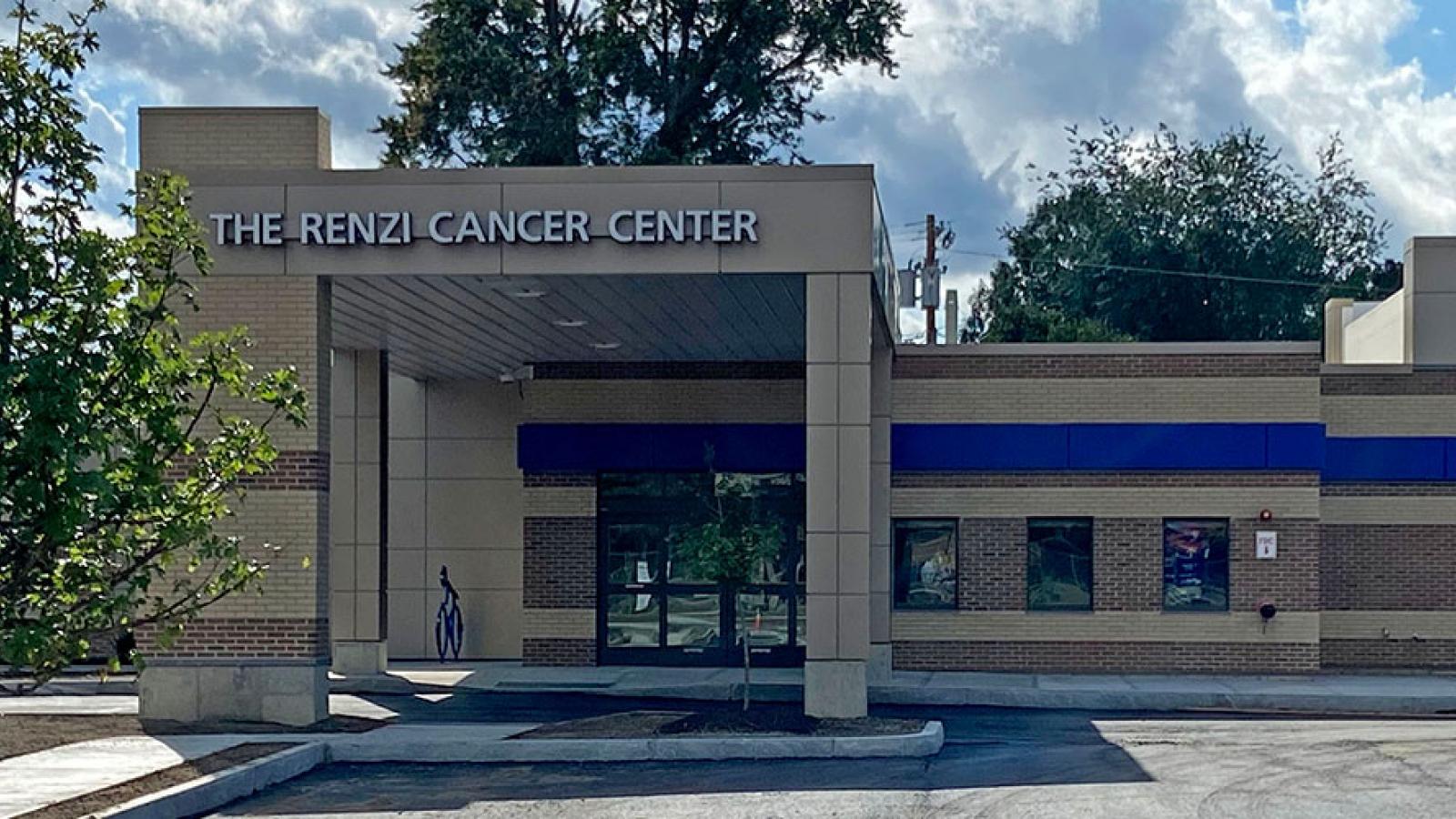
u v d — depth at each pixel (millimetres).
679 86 44969
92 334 10969
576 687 25500
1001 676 27047
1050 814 14234
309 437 19750
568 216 19828
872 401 26812
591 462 28344
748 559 19859
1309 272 59219
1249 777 16281
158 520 11531
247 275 19844
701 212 19859
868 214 19844
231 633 19672
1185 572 27656
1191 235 58250
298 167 20500
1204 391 27562
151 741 17938
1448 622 28500
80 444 10516
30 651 10781
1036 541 27922
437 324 23938
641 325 24188
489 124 44219
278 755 16688
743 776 16578
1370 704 24203
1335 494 28766
